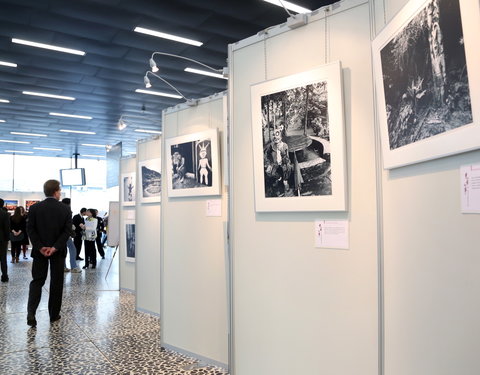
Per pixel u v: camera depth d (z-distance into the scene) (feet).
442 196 4.85
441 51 4.53
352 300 6.70
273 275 7.89
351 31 6.86
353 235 6.73
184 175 12.03
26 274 27.55
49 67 27.68
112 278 25.84
